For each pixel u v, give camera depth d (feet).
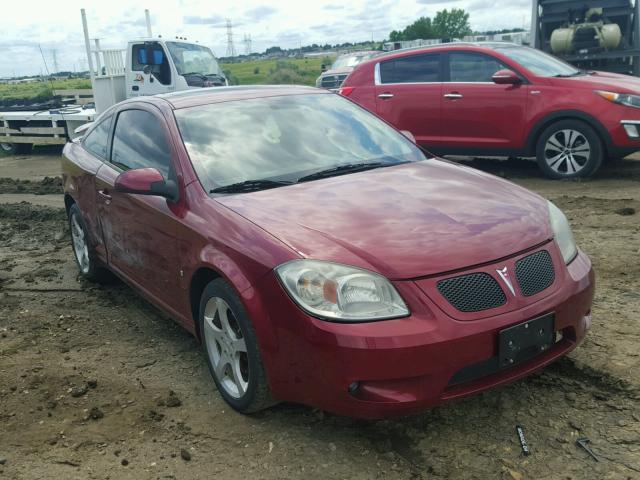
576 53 38.91
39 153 53.72
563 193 24.82
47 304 16.61
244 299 9.87
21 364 13.17
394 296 9.04
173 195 12.23
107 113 17.24
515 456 9.36
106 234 15.72
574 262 10.80
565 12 39.60
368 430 10.21
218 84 48.24
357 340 8.78
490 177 12.85
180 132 13.06
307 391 9.45
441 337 8.83
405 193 11.51
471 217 10.48
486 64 28.37
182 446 10.12
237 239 10.39
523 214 10.78
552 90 26.73
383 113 30.63
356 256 9.40
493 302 9.32
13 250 22.04
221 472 9.43
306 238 9.87
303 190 11.72
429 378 8.91
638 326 12.85
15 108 53.83
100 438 10.44
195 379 12.28
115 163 15.46
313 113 14.67
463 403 10.77
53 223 25.53
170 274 12.49
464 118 28.76
